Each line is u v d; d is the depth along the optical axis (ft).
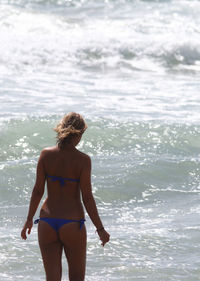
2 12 205.26
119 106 124.77
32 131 102.42
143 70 173.27
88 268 57.62
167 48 185.26
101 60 176.35
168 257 61.05
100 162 93.20
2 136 99.76
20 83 143.95
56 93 134.62
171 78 164.14
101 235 46.29
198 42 189.47
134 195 82.23
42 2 247.50
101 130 105.09
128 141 103.04
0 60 164.66
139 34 196.44
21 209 76.38
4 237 65.36
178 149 101.76
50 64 168.66
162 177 88.63
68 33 192.95
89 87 144.56
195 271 57.52
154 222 71.97
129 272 57.00
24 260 59.36
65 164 46.01
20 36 184.96
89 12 234.38
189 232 68.13
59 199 46.01
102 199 80.38
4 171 86.79
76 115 47.16
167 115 118.73
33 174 86.89
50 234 45.09
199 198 82.33
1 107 116.78
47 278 44.80
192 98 136.77
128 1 250.98
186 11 234.38
